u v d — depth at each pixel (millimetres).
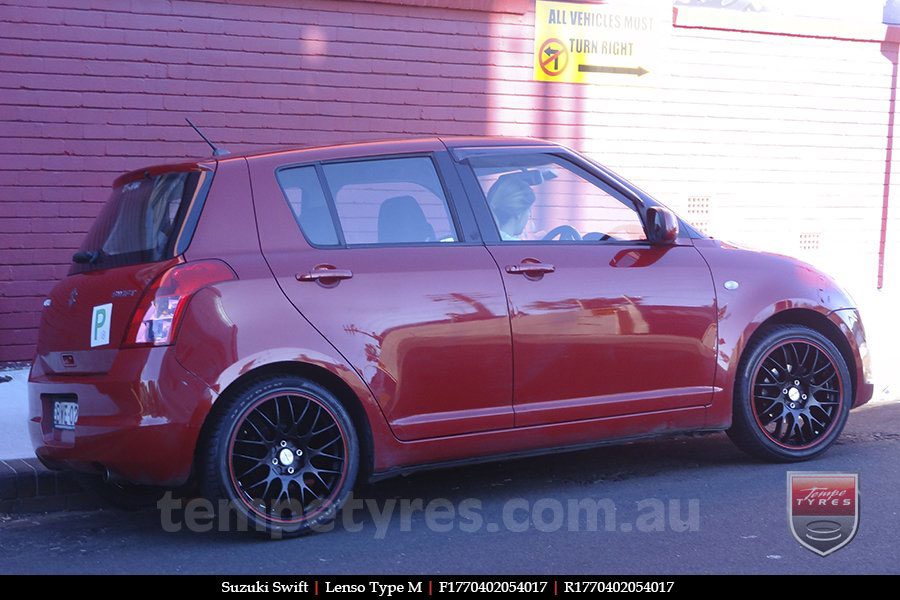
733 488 6031
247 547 5215
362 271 5488
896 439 7188
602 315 5969
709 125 12625
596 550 4988
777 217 13211
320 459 5406
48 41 9555
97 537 5535
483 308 5684
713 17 12391
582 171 6305
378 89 10852
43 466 6254
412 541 5227
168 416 5043
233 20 10211
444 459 5672
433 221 5805
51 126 9625
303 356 5277
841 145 13523
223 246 5301
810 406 6578
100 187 9836
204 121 10180
